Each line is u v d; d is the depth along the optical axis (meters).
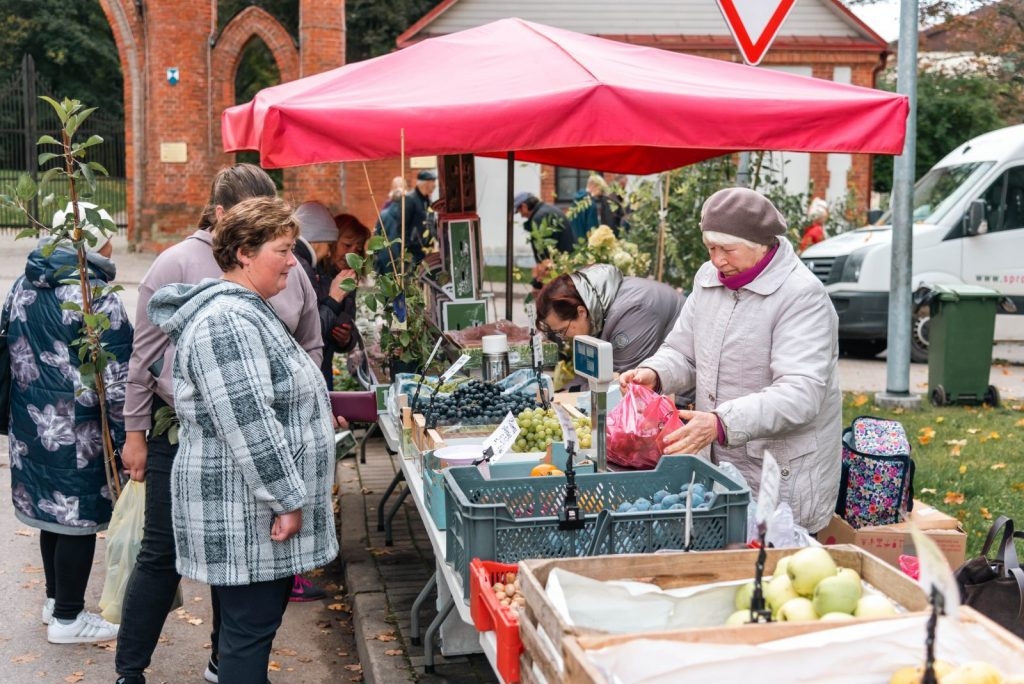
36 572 5.81
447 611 4.25
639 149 7.24
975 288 10.14
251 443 3.18
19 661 4.68
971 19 19.52
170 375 3.96
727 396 3.75
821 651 2.06
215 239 3.38
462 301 5.97
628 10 23.22
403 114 4.34
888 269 12.60
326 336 6.07
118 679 3.97
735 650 2.07
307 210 6.64
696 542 2.86
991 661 2.06
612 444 3.63
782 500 3.66
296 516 3.30
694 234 10.00
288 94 4.92
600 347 3.61
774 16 5.14
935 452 8.06
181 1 23.16
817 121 4.42
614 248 8.38
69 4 44.31
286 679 4.59
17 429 4.67
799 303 3.60
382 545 5.89
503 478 3.40
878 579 2.44
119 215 29.84
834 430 3.71
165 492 3.91
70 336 4.50
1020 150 12.73
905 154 9.54
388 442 5.03
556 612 2.22
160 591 3.95
